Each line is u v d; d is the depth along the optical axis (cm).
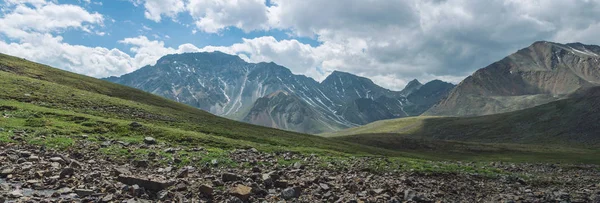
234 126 8038
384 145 14612
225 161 2678
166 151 2864
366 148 8519
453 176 3412
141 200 1422
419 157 8581
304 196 1802
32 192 1388
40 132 3014
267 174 2089
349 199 1762
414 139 16150
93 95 7050
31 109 4284
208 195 1605
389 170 3300
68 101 5778
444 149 13812
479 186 2959
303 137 8369
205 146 4075
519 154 12650
